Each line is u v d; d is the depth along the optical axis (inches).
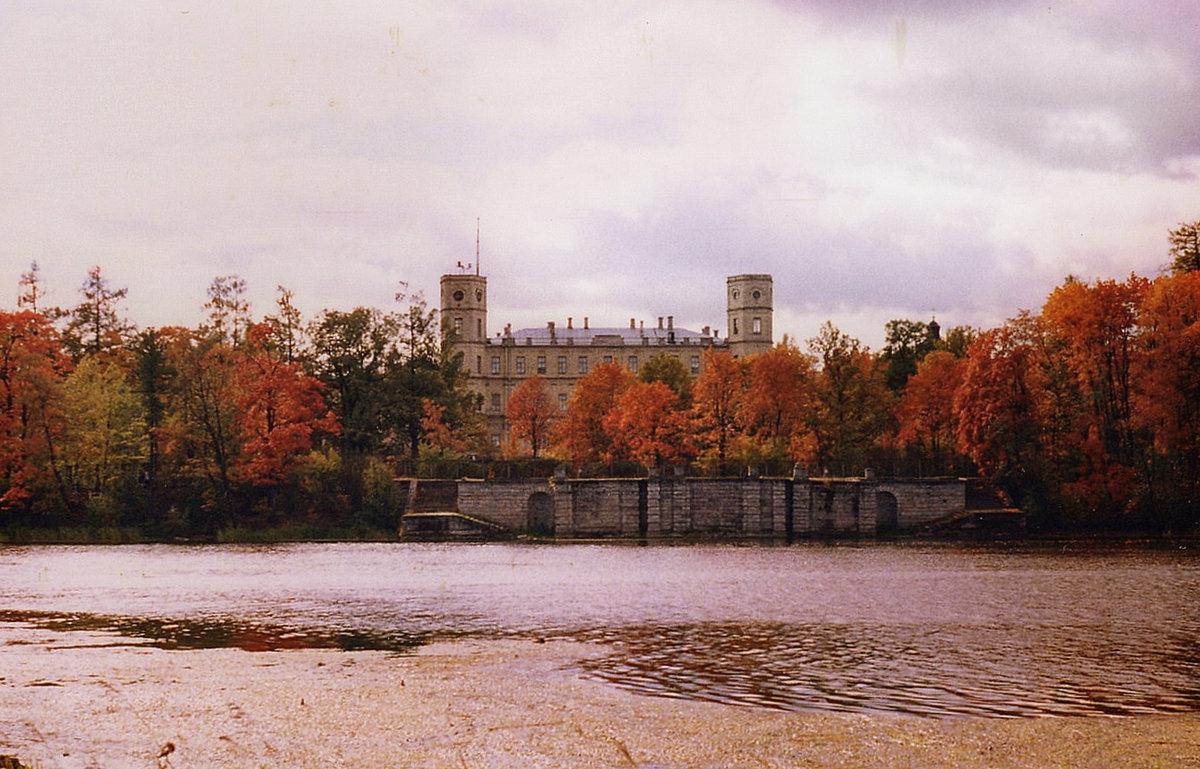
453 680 1481.3
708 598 2333.9
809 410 4931.1
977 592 2425.0
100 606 2253.9
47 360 4384.8
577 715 1289.4
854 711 1307.8
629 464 4746.6
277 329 5152.6
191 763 1128.8
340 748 1169.4
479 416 6599.4
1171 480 4237.2
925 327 6205.7
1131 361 4217.5
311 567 3157.0
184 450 4626.0
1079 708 1323.8
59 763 1133.1
